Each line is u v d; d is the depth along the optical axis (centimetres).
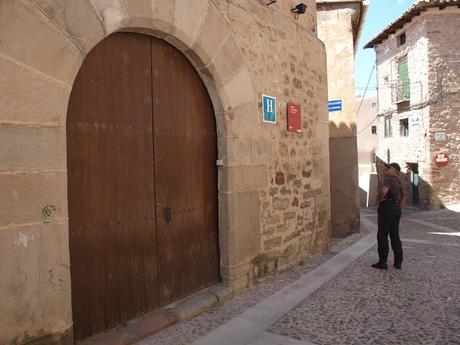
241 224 389
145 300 314
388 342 284
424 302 366
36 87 220
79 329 265
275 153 446
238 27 386
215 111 378
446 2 1343
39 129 222
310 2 559
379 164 1941
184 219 351
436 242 683
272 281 429
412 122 1562
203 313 338
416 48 1505
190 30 328
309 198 528
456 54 1408
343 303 363
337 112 854
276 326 312
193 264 360
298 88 499
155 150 323
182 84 349
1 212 206
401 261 490
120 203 294
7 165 208
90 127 274
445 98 1418
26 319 217
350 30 863
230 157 376
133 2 276
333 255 564
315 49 554
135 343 280
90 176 273
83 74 269
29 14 215
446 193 1438
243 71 389
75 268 263
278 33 455
